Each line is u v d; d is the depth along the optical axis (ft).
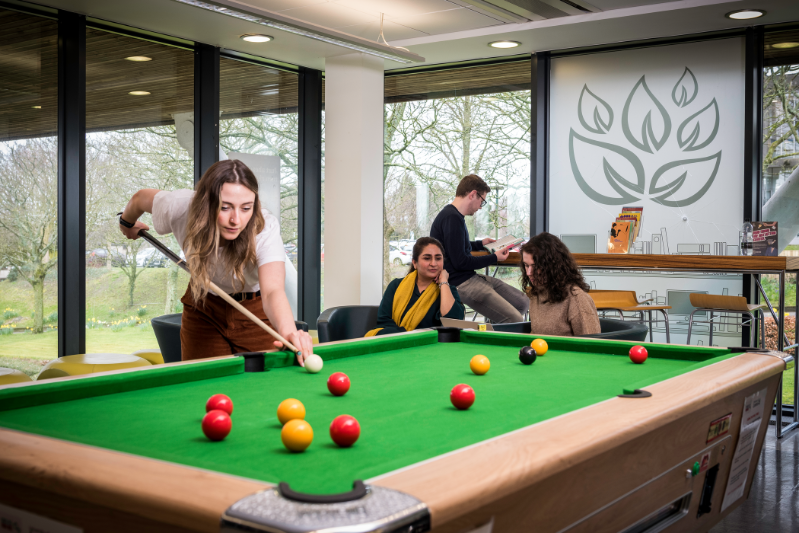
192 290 7.84
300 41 16.78
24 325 14.30
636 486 4.10
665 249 16.76
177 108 17.06
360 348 7.30
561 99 17.80
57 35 14.58
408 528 2.36
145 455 3.10
